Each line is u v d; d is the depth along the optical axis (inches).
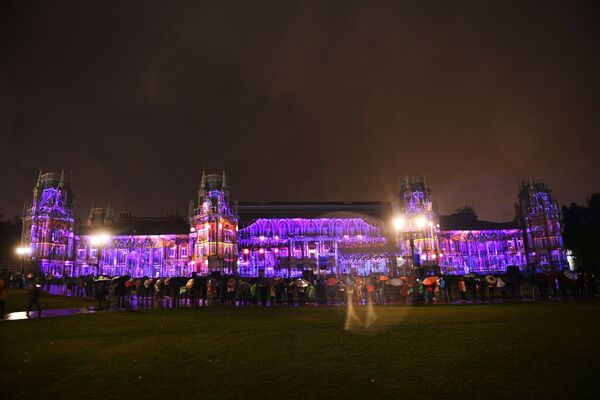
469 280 1720.0
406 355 637.3
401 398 455.5
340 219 4237.2
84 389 496.7
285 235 4173.2
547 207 4276.6
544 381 497.0
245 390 486.9
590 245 3863.2
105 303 1604.3
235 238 4040.4
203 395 472.1
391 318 1064.8
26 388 502.6
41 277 2620.6
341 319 1061.8
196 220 4099.4
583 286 1679.4
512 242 4414.4
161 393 480.4
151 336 824.3
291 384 506.3
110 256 4173.2
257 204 4416.8
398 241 4057.6
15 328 942.4
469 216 4815.5
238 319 1082.7
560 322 914.1
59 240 4025.6
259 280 2006.6
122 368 583.2
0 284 1130.0
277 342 750.5
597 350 630.5
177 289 1641.2
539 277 1717.5
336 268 3289.9
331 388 490.6
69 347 719.1
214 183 4101.9
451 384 497.0
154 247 4220.0
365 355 641.6
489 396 455.5
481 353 636.7
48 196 4042.8
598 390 462.6
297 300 1833.2
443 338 762.8
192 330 898.7
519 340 722.8
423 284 1573.6
